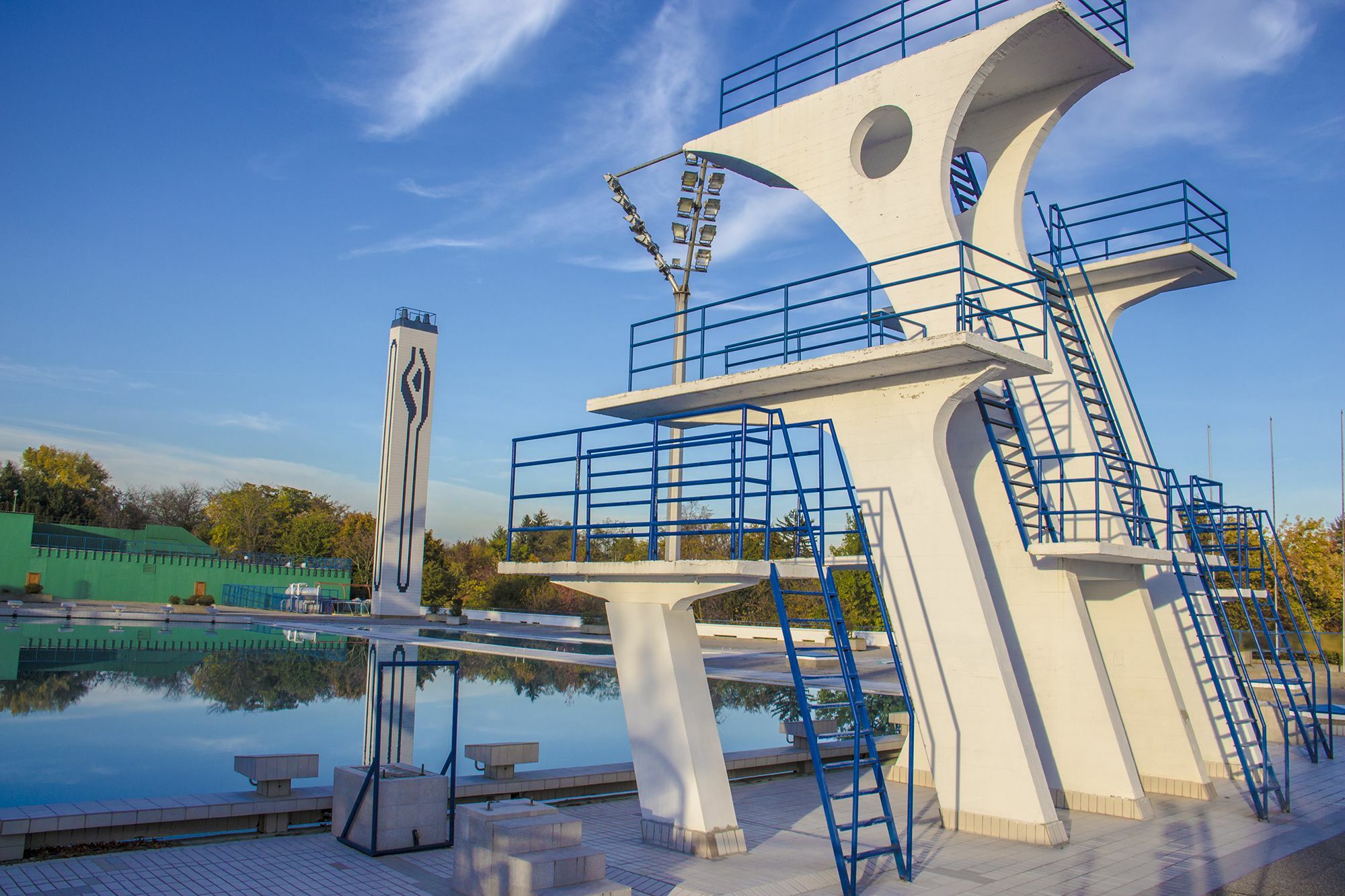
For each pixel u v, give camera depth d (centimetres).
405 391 5156
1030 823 1014
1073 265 1502
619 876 835
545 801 1178
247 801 977
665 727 953
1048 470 1277
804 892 812
